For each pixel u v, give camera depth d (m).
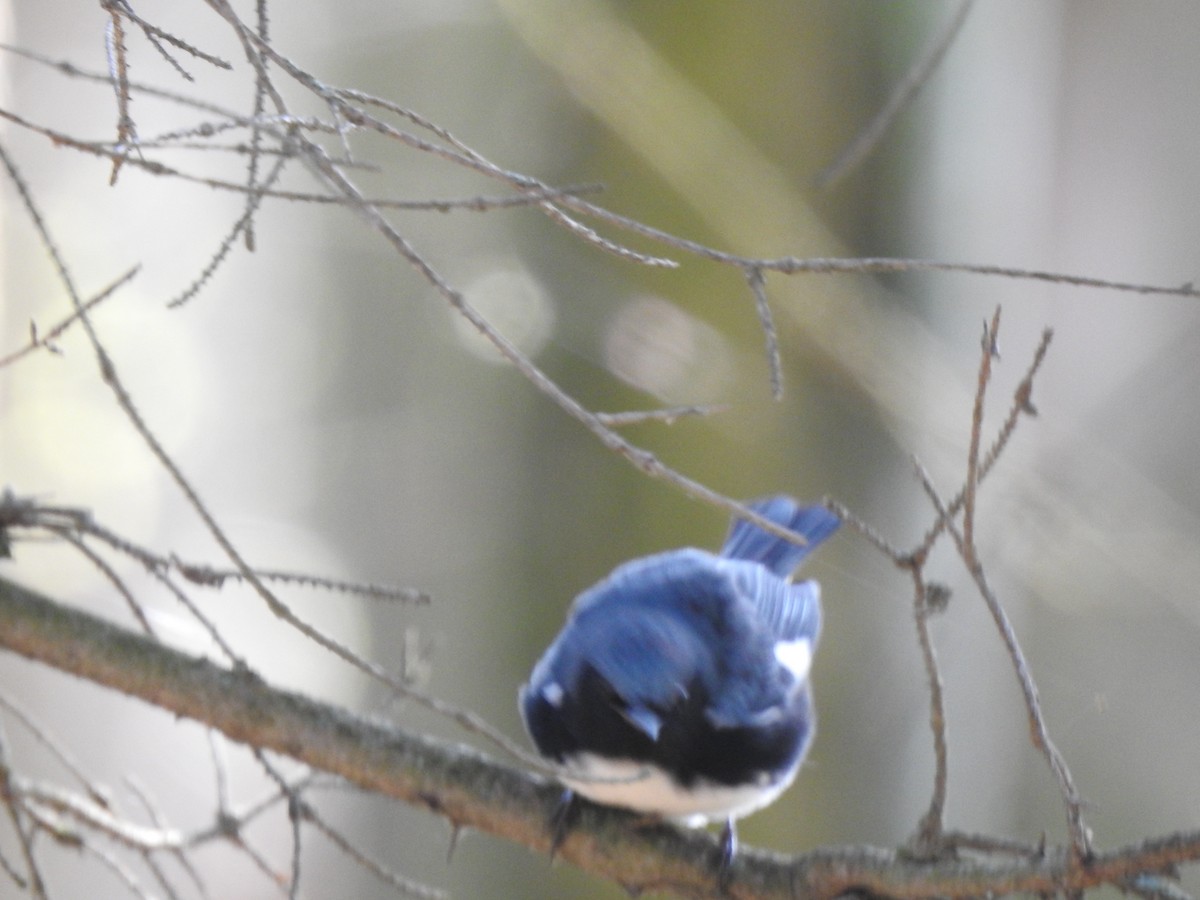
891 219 11.20
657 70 10.84
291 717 5.97
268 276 16.41
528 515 10.98
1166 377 16.64
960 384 11.71
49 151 14.05
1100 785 14.40
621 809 6.66
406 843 12.39
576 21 10.80
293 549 16.81
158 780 14.47
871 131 7.04
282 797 5.89
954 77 11.36
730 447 10.75
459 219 12.32
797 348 11.06
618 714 7.12
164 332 16.36
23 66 13.90
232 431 17.20
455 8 12.18
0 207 10.15
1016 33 12.65
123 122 4.52
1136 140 17.19
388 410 13.61
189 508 17.03
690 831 6.66
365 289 13.98
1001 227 12.77
